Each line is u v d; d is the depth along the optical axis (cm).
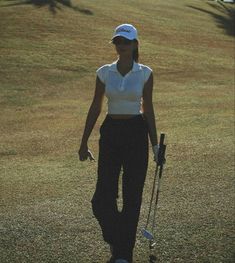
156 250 685
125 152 613
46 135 1661
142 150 613
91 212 834
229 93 2597
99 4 4906
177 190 966
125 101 608
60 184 1036
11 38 3528
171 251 683
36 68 2984
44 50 3359
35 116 2045
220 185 1008
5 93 2497
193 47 4066
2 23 3838
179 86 2803
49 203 895
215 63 3619
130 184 616
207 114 1969
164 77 3073
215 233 746
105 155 618
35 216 816
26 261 653
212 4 6125
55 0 4672
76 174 1120
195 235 738
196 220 798
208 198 919
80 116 2044
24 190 995
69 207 865
